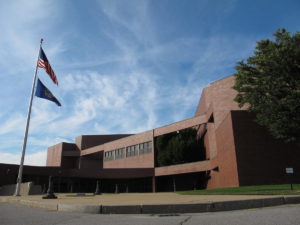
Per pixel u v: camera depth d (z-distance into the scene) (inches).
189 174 1835.6
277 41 800.3
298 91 708.0
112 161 2210.9
